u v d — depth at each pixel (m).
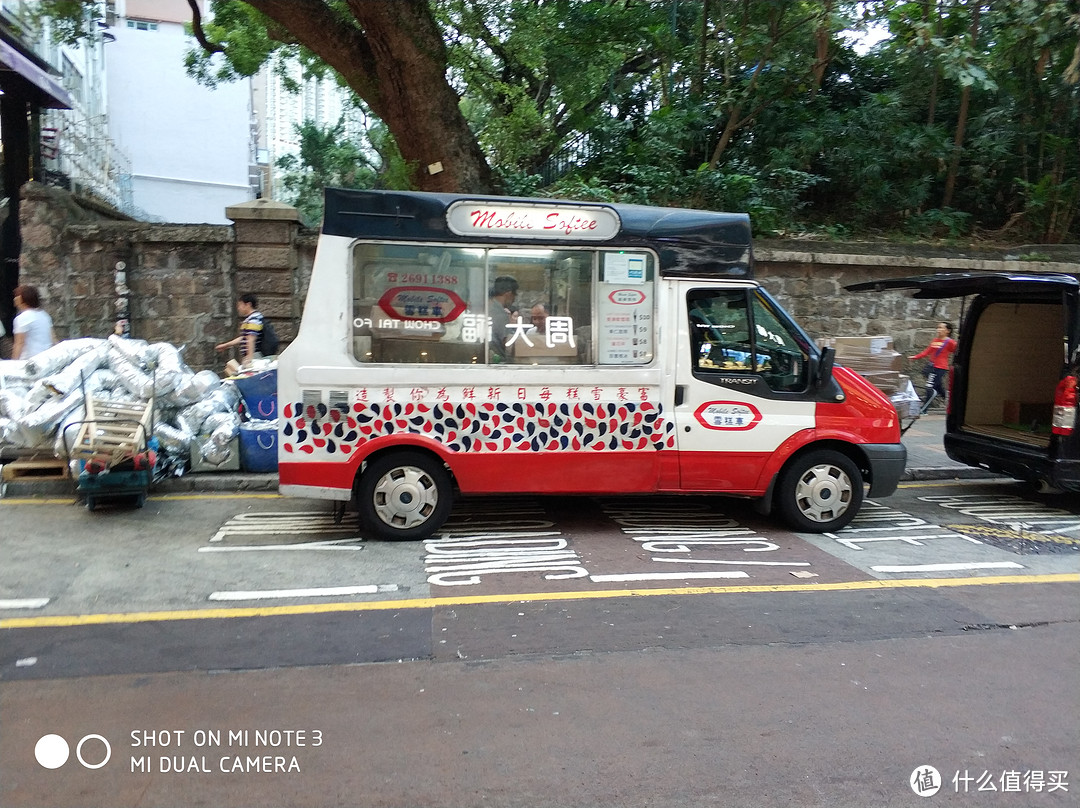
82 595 4.99
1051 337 8.58
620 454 6.29
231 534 6.36
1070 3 12.11
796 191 14.43
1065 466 6.96
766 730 3.47
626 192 13.73
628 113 17.53
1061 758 3.28
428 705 3.66
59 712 3.56
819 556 5.98
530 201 6.08
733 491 6.48
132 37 22.50
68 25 10.70
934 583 5.39
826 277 12.31
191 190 23.39
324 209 5.93
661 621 4.67
